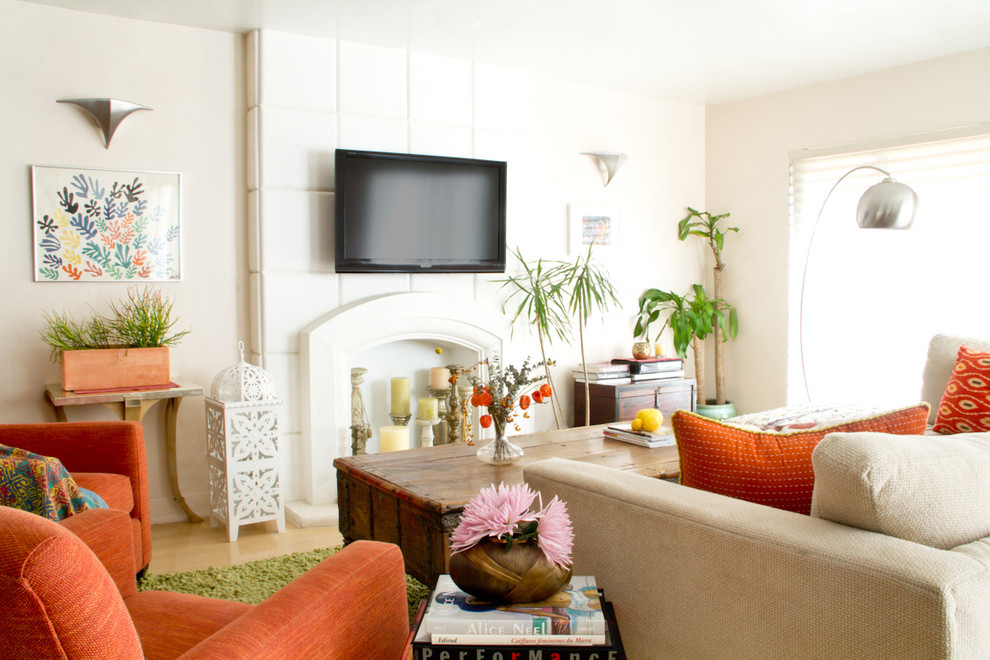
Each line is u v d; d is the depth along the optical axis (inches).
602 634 49.1
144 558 110.0
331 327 155.7
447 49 165.3
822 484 52.5
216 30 151.6
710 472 63.3
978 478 51.8
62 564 33.5
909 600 43.9
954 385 119.6
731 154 218.4
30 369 138.2
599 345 206.1
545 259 194.4
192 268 151.6
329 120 157.2
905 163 181.3
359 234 158.4
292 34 152.8
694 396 207.2
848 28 153.3
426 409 176.1
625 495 62.8
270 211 152.3
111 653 35.3
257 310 153.5
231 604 66.3
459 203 170.4
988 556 46.5
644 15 144.9
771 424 129.6
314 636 46.1
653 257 215.9
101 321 143.6
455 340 175.6
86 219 141.3
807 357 202.5
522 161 182.5
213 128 152.3
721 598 55.1
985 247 168.7
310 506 154.1
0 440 105.4
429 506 89.1
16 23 134.5
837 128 193.2
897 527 49.7
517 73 181.0
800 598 49.8
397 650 55.0
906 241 182.1
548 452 116.4
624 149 208.5
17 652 34.2
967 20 148.9
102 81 141.7
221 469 139.8
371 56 161.2
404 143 165.9
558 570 52.1
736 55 172.1
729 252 220.4
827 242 197.6
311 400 154.3
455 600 53.0
